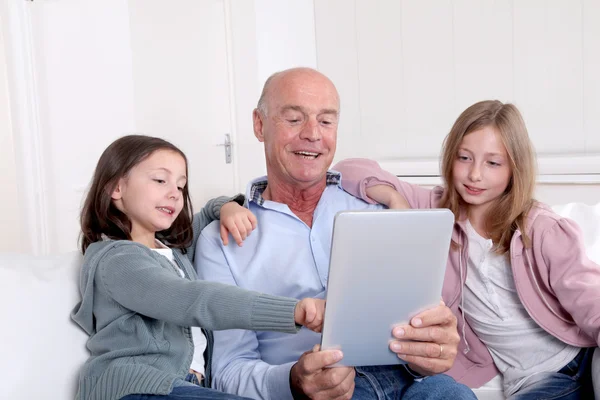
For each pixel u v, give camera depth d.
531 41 2.85
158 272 1.30
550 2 2.77
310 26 3.87
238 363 1.47
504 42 2.95
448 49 3.19
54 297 1.35
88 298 1.33
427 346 1.21
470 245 1.66
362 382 1.43
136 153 1.47
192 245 1.71
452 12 3.15
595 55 2.64
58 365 1.29
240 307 1.19
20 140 3.89
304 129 1.60
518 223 1.58
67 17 4.07
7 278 1.31
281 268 1.59
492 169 1.60
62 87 4.06
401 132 3.47
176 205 1.51
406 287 1.15
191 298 1.22
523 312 1.61
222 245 1.62
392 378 1.43
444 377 1.42
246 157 4.17
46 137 3.99
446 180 1.70
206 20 4.19
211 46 4.20
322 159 1.64
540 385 1.51
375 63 3.55
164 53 4.39
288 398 1.32
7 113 3.90
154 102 4.43
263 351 1.58
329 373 1.22
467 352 1.71
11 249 3.96
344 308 1.14
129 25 4.35
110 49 4.28
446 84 3.22
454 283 1.68
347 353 1.21
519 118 1.63
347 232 1.07
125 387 1.22
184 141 4.43
